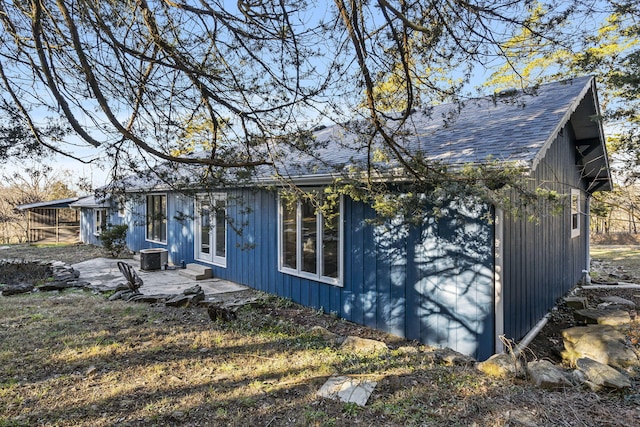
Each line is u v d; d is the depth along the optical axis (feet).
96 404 10.94
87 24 10.27
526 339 17.60
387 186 16.70
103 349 15.12
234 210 30.07
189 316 20.29
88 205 60.59
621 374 12.23
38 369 13.24
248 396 11.51
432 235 17.16
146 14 9.52
